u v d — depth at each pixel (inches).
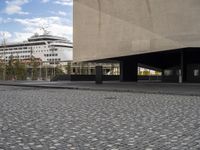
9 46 5004.9
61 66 3661.4
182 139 241.9
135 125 305.3
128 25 1232.2
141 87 1000.9
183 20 1109.1
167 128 288.8
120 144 226.2
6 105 490.3
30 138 246.8
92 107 461.4
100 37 1309.1
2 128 289.9
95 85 1160.8
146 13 1187.3
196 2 1087.0
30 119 343.9
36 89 988.6
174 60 1646.2
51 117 358.6
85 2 1347.2
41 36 4817.9
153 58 1595.7
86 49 1348.4
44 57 4729.3
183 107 462.0
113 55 1275.8
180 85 1149.1
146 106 475.8
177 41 1122.7
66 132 270.7
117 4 1261.1
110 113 393.4
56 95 709.3
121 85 1157.1
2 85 1320.1
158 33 1160.8
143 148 214.2
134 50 1221.1
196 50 1257.4
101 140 239.5
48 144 226.8
